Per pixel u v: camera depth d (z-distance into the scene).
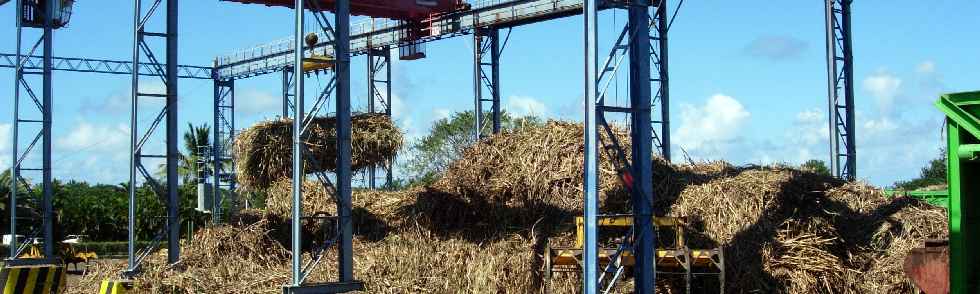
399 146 17.14
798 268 13.24
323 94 14.28
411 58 34.59
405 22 33.59
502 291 14.49
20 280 17.86
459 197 16.91
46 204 21.05
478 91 31.58
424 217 16.84
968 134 7.44
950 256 7.47
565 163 16.28
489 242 15.73
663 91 25.25
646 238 11.95
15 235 21.12
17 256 20.98
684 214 14.63
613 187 15.63
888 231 13.77
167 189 17.25
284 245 18.09
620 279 13.46
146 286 16.19
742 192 14.52
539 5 29.28
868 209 14.48
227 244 17.42
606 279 13.33
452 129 49.53
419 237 16.50
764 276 13.29
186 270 16.70
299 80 13.96
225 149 46.31
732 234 13.93
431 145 49.22
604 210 15.30
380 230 17.31
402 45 34.56
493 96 31.67
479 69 31.62
